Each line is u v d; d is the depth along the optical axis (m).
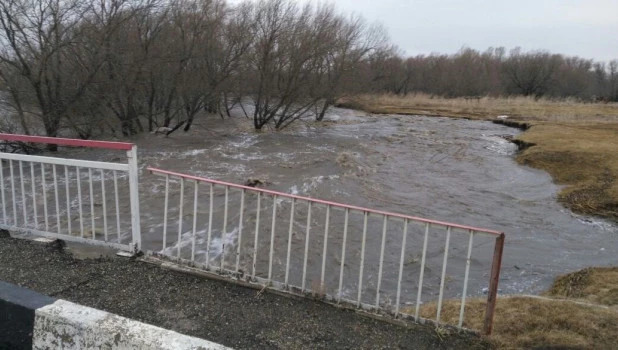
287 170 16.80
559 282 8.05
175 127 24.11
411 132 29.64
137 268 4.36
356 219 11.12
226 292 4.01
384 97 58.03
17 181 13.36
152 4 20.81
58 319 2.47
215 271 4.32
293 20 25.92
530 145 23.11
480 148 24.28
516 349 3.46
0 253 4.54
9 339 2.66
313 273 8.24
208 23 23.02
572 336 3.74
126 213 10.20
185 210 11.09
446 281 8.28
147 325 2.41
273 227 4.20
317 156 19.56
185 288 4.03
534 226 12.15
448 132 30.30
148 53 21.61
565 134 26.06
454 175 17.92
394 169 18.38
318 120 32.31
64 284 3.97
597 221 12.73
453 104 54.50
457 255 9.54
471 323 4.17
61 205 10.83
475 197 14.78
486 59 79.56
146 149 19.86
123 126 22.66
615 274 7.85
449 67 72.12
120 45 20.16
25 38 17.34
